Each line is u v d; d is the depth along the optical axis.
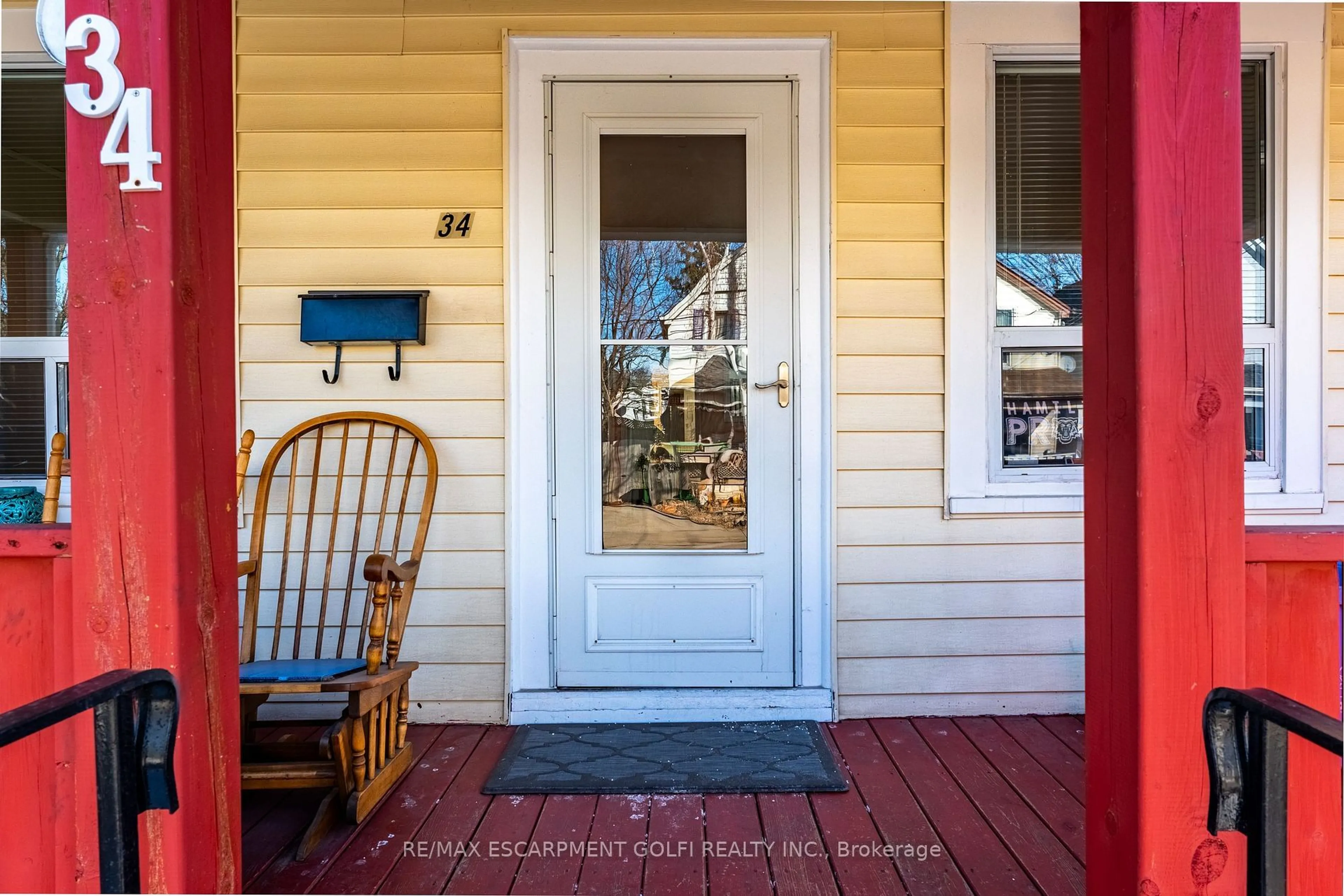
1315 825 1.34
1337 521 2.49
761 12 2.48
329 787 1.92
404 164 2.48
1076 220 2.54
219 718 1.13
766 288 2.54
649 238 2.54
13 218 2.54
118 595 1.06
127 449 1.06
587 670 2.54
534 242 2.52
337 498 2.34
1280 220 2.50
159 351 1.06
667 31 2.48
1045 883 1.61
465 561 2.50
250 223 2.47
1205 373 1.09
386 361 2.49
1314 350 2.49
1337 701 1.34
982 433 2.50
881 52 2.48
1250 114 2.54
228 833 1.14
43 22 1.08
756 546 2.54
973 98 2.47
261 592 2.49
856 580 2.51
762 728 2.41
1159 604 1.10
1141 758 1.10
